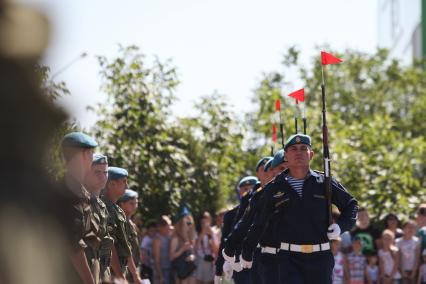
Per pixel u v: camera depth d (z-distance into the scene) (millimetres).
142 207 19766
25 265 2682
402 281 18531
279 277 9414
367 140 26453
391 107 41094
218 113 22891
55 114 2881
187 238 18078
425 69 44812
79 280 6621
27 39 2725
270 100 29688
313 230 9461
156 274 17688
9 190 2740
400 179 24000
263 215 9531
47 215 2820
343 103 39812
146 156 20031
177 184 20344
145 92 20422
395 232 19656
